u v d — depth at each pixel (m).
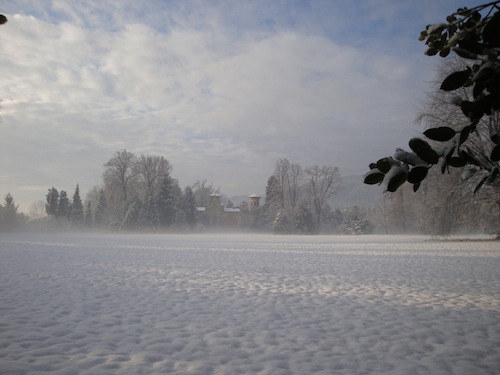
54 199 82.75
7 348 4.41
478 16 1.66
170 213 67.19
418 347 4.58
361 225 66.12
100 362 4.00
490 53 1.29
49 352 4.30
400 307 6.77
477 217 25.66
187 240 35.69
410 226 61.09
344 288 8.74
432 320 5.86
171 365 3.94
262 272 11.59
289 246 25.52
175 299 7.39
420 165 1.43
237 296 7.74
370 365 3.99
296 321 5.79
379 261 14.92
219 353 4.33
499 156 1.56
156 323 5.61
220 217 86.88
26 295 7.62
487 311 6.44
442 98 23.42
